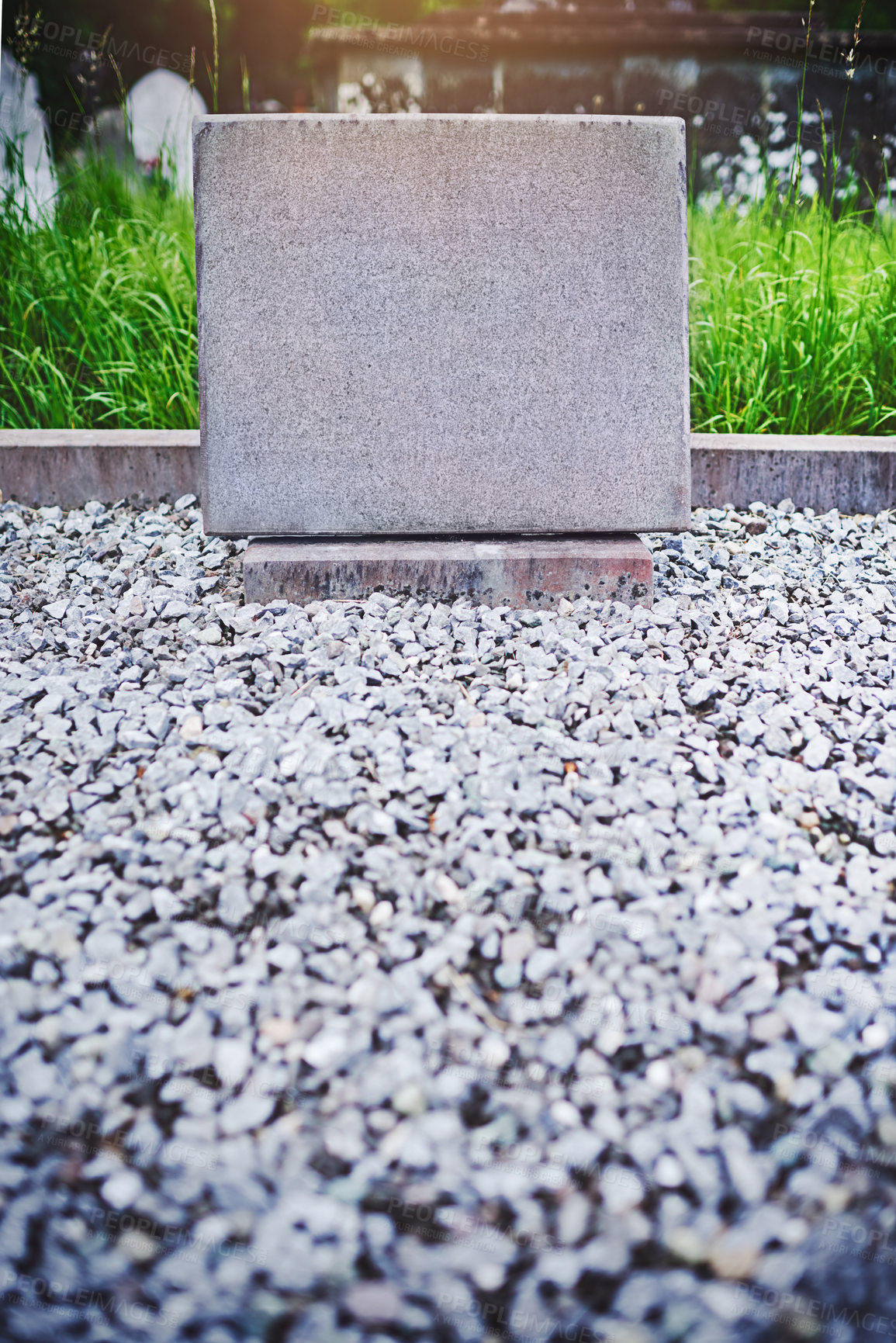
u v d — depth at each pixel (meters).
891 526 2.70
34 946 1.22
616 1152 1.00
